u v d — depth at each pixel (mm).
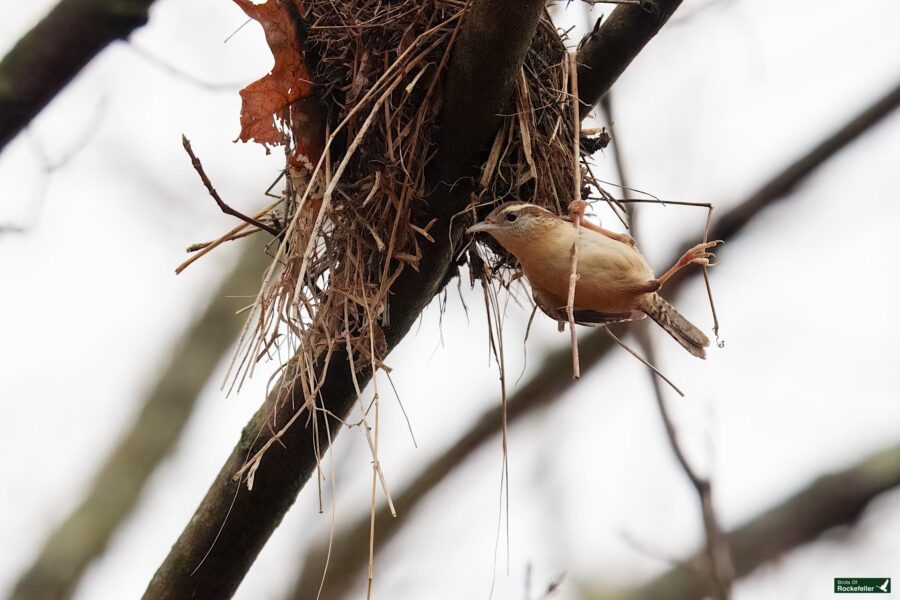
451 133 7691
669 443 8359
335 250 7941
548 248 8000
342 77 8031
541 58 8500
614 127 9172
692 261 7797
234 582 8234
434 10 7715
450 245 7984
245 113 7996
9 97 8422
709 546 8195
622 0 8609
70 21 8469
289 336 7738
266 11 7980
